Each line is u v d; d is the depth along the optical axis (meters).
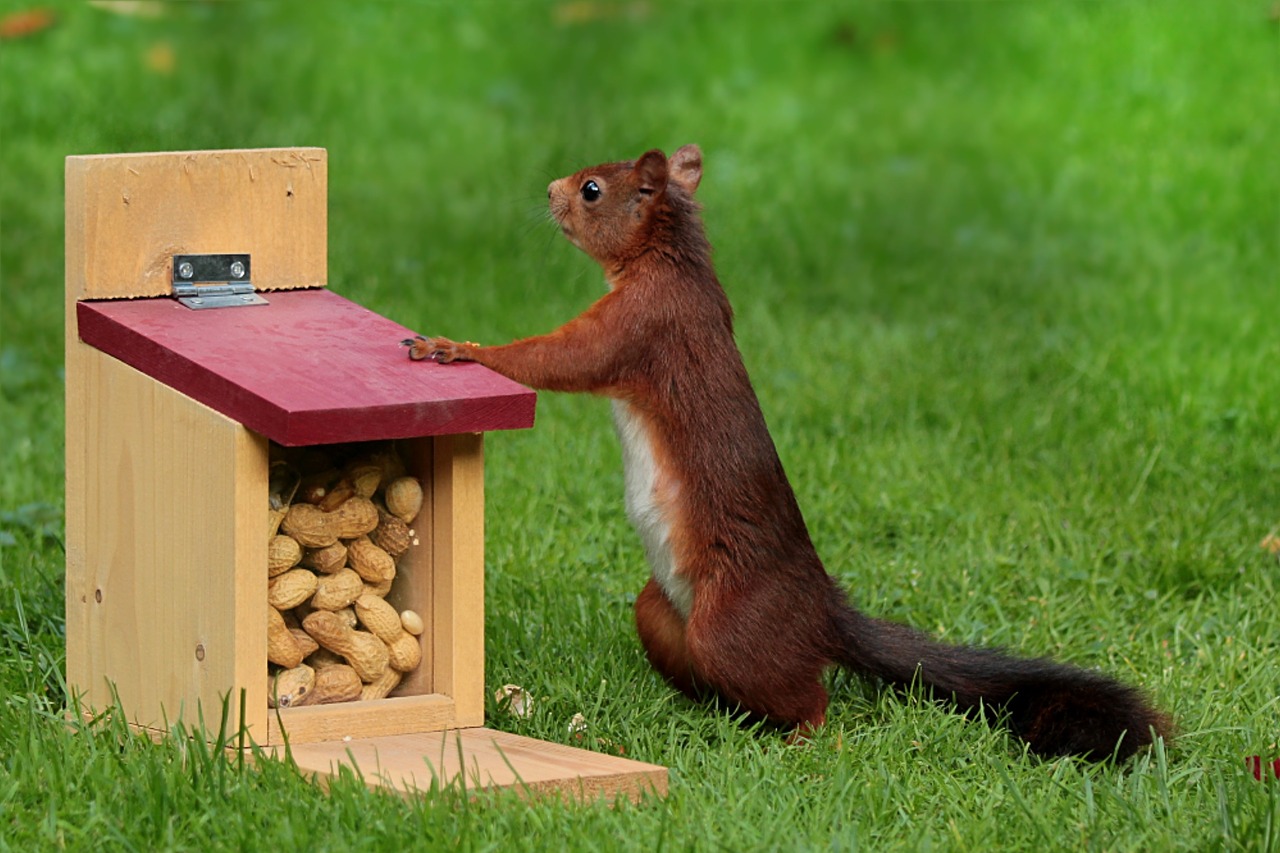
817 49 37.41
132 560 10.91
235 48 34.34
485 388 10.13
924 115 33.41
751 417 11.97
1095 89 34.38
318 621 10.52
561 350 11.67
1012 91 34.81
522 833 9.32
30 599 13.39
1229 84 33.69
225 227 11.42
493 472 16.88
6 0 35.19
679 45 37.22
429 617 10.87
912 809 10.23
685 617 12.13
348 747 10.34
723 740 11.25
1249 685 12.59
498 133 30.67
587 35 37.62
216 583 10.09
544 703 11.69
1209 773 10.91
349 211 25.83
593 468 17.00
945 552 15.33
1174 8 36.91
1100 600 14.38
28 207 25.23
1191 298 22.98
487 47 36.34
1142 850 9.66
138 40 34.34
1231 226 26.53
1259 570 15.03
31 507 15.39
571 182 12.56
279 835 9.18
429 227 25.27
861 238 26.16
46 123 28.91
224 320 10.95
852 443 17.94
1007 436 17.95
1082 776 10.80
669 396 11.86
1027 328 22.00
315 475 10.55
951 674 11.97
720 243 24.69
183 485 10.31
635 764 10.08
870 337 21.69
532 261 23.84
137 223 11.18
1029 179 29.38
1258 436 18.55
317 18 37.00
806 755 10.97
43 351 20.09
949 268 24.84
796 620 11.76
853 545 15.43
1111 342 20.98
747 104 33.84
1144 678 12.84
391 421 9.76
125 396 10.80
